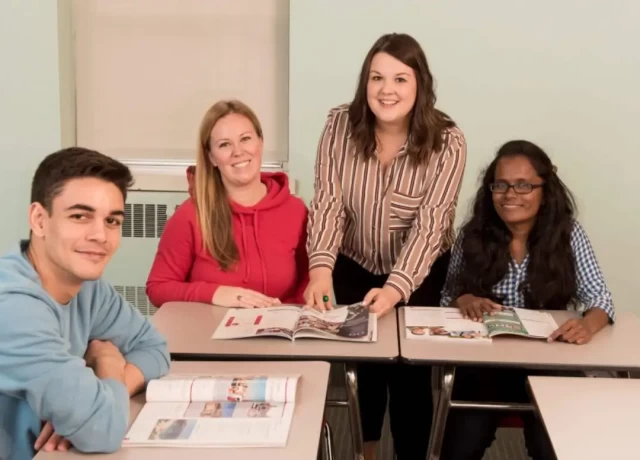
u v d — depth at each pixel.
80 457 1.27
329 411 2.96
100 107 3.42
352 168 2.25
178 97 3.38
